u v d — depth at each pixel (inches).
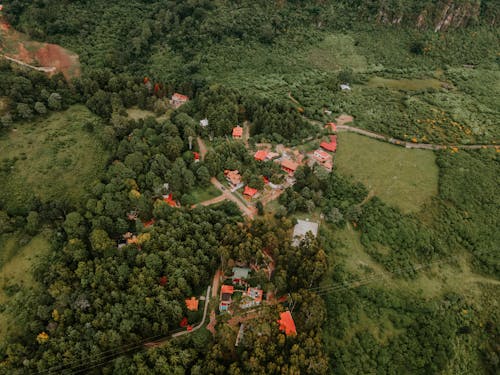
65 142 4643.2
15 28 6072.8
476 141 5767.7
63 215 3961.6
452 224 4532.5
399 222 4443.9
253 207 4503.0
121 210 4037.9
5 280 3449.8
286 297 3663.9
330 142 5551.2
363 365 3344.0
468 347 3668.8
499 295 4104.3
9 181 4087.1
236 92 6077.8
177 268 3531.0
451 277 4165.8
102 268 3469.5
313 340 3208.7
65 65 6048.2
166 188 4384.8
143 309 3245.6
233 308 3506.4
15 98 4817.9
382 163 5260.8
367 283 3932.1
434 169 5196.9
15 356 2915.8
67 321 3144.7
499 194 4862.2
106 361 2999.5
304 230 4303.6
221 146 5032.0
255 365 2883.9
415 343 3518.7
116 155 4596.5
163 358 2918.3
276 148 5359.3
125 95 5575.8
